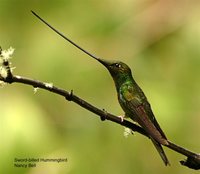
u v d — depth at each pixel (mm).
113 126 11531
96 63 11914
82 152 10984
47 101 11484
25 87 10781
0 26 12219
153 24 11953
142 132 7820
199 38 11914
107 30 12102
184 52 11992
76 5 12406
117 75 8984
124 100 8883
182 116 11445
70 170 10562
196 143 11391
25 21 12336
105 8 12250
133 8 12117
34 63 11727
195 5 12086
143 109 8703
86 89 11742
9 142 9836
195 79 11867
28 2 12414
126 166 11344
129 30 12031
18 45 11984
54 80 11633
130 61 11891
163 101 11430
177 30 11992
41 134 10234
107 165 11156
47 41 12008
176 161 12477
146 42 11961
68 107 11555
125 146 11492
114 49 11961
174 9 12023
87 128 11336
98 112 7324
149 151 11648
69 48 11961
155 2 12078
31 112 10438
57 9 12453
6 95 10562
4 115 10133
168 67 11953
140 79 11820
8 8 12367
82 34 12086
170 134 11320
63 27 12203
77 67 11789
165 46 12016
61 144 10680
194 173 12344
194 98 11688
